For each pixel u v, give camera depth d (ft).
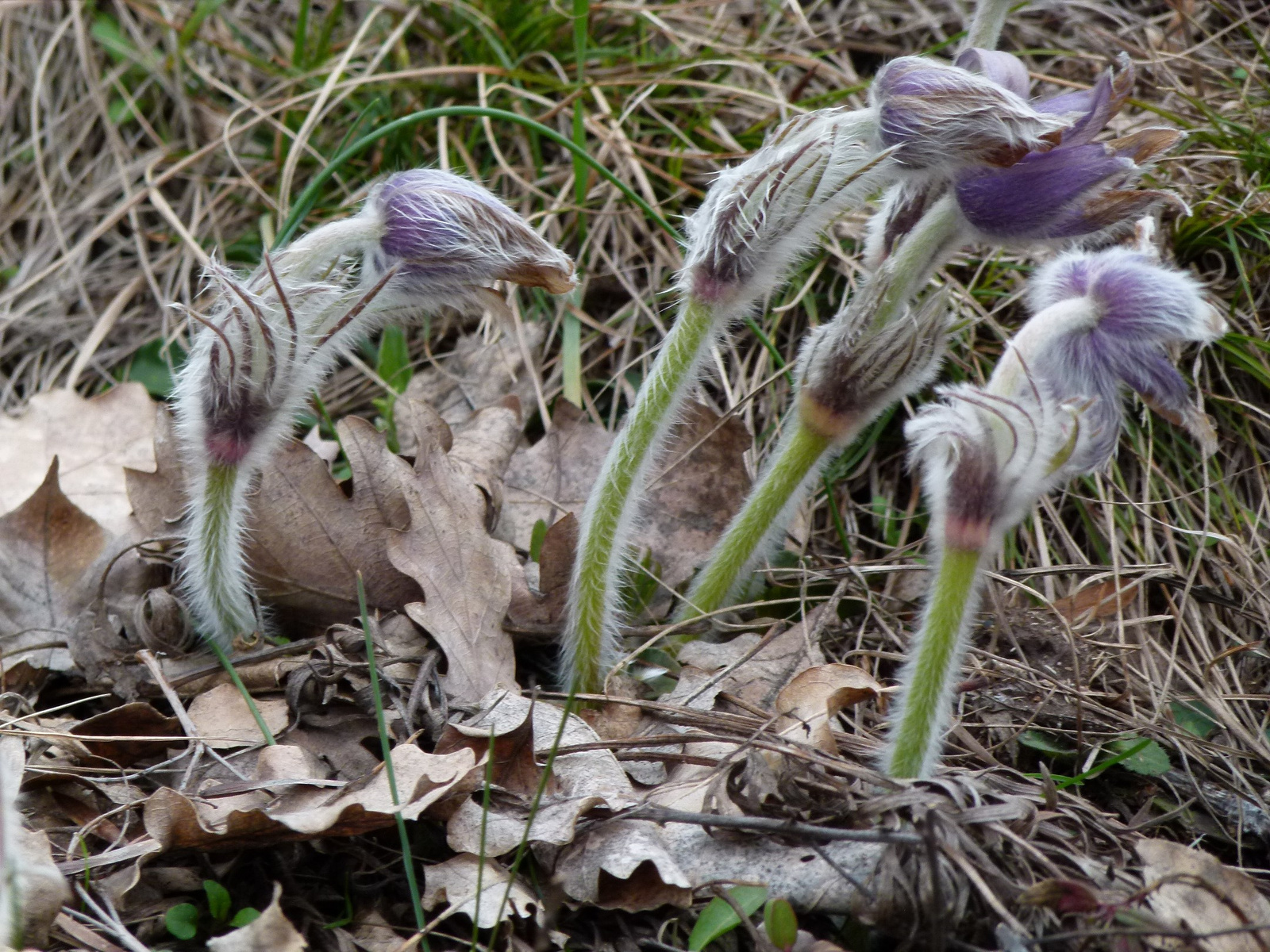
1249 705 1.69
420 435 1.68
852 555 1.79
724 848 1.50
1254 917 1.47
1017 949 1.44
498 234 1.55
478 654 1.62
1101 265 1.53
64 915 1.45
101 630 1.63
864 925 1.47
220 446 1.57
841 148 1.54
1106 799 1.62
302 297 1.56
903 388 1.61
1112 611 1.73
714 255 1.57
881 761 1.53
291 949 1.44
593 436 1.81
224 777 1.54
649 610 1.73
